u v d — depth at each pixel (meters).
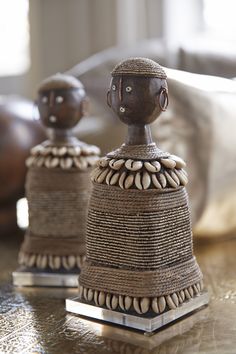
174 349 0.69
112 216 0.74
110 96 0.74
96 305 0.76
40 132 1.26
